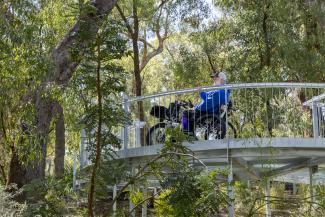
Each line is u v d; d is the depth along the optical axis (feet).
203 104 27.45
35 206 17.01
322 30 46.85
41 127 26.21
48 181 18.20
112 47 16.26
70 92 19.45
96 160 16.76
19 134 24.34
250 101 32.71
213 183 16.55
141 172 18.26
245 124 28.43
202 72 60.70
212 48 58.80
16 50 20.39
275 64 52.60
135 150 27.48
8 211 17.74
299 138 25.98
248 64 54.80
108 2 30.09
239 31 55.42
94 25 16.30
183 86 63.87
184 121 27.35
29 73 21.07
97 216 18.15
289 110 33.68
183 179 15.88
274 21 52.34
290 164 30.09
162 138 28.07
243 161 28.37
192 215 15.62
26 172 27.63
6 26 19.81
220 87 27.02
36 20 21.58
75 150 35.42
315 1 46.44
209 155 26.91
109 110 16.81
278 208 27.78
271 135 26.94
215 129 27.30
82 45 16.53
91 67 16.65
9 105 22.97
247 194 20.72
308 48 47.78
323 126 28.50
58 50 26.76
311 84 26.78
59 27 30.94
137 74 54.39
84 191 18.70
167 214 18.03
